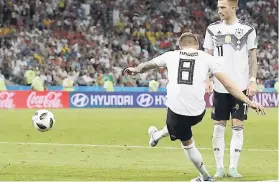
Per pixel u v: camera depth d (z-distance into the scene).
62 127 70.44
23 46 127.06
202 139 61.34
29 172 35.78
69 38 133.50
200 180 31.56
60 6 140.00
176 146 53.34
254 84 35.38
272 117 85.12
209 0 151.00
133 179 33.44
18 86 113.00
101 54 130.50
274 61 135.25
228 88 29.81
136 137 62.38
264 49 138.75
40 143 55.78
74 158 44.09
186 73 30.23
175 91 30.30
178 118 30.33
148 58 136.88
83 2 142.75
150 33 141.38
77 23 138.50
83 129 68.94
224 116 35.78
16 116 83.38
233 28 35.72
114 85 122.25
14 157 44.28
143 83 119.81
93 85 119.56
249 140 60.69
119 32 140.00
